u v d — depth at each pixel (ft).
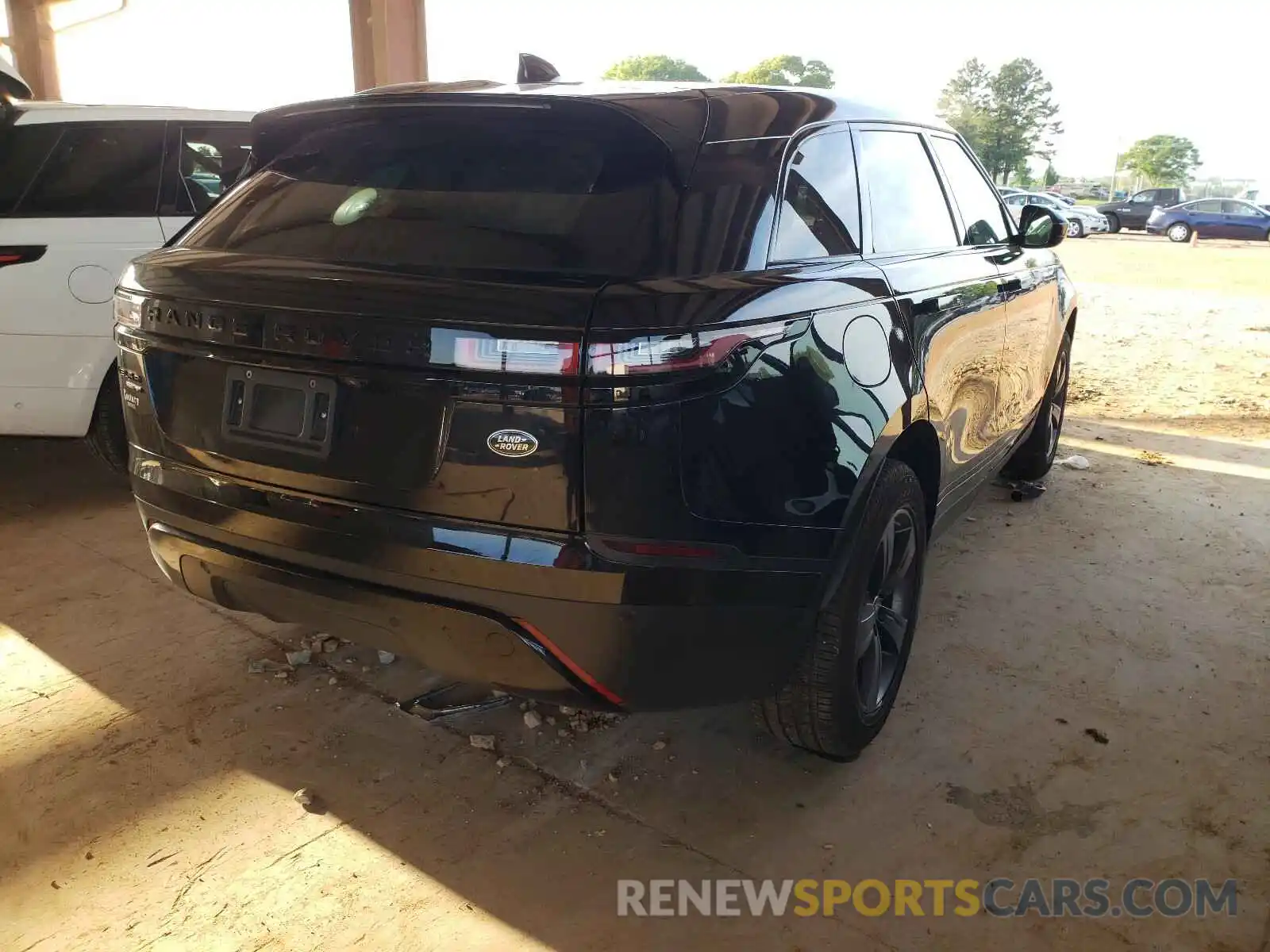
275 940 6.68
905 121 10.41
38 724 9.14
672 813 8.09
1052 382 15.49
